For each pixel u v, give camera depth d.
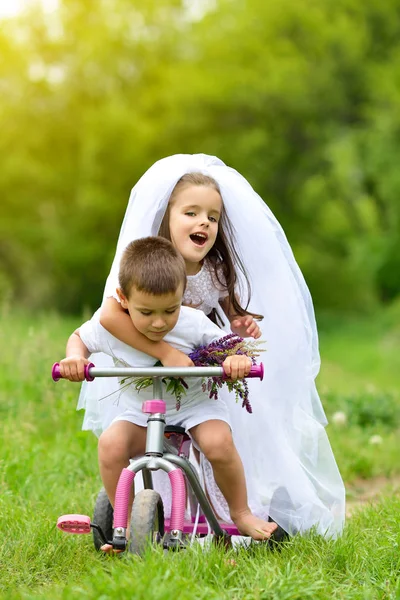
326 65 57.66
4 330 17.98
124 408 8.27
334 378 24.91
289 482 8.12
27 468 10.93
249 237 8.47
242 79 55.78
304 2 57.12
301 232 62.50
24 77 61.62
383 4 58.59
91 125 57.16
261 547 7.54
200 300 8.27
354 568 7.04
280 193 61.25
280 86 55.75
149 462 7.03
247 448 8.27
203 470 8.15
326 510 8.12
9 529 8.26
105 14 62.19
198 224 7.93
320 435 8.48
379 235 62.03
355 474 13.28
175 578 6.05
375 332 53.00
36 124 61.12
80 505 9.60
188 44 62.03
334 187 60.97
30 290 61.47
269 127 58.72
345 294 63.78
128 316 7.29
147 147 57.50
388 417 16.88
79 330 7.66
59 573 7.30
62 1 62.25
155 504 6.90
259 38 57.75
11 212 60.16
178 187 8.06
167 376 7.04
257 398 8.32
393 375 33.44
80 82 61.44
